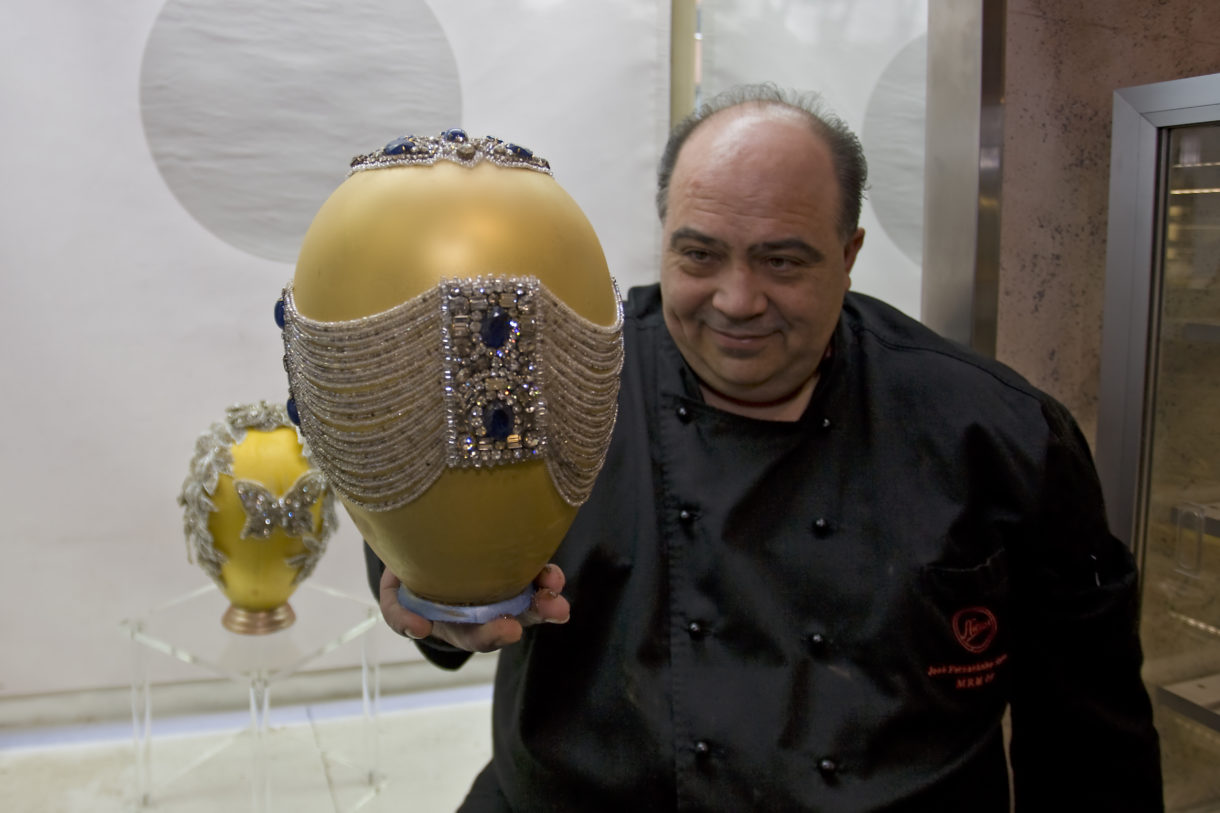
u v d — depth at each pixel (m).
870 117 1.85
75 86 1.69
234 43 1.75
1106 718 1.07
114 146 1.72
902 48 1.84
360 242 0.58
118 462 1.84
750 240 0.89
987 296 1.38
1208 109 1.15
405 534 0.62
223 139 1.77
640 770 0.97
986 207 1.36
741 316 0.91
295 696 2.07
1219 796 1.38
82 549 1.85
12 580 1.82
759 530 1.02
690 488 1.02
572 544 1.01
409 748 1.89
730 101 1.01
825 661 0.98
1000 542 1.03
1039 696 1.13
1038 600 1.09
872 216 1.85
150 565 1.90
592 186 1.98
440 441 0.58
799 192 0.89
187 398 1.86
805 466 1.03
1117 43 1.44
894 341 1.13
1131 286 1.27
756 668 0.98
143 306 1.79
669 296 0.98
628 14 1.94
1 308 1.71
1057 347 1.50
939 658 0.99
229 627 1.67
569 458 0.63
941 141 1.43
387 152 0.62
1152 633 1.40
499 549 0.63
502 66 1.88
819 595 0.99
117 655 1.92
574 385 0.61
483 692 2.15
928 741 0.98
